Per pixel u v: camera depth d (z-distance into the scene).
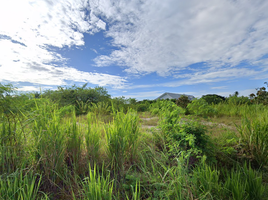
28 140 2.63
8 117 2.59
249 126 3.85
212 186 2.35
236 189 2.20
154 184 2.35
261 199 2.22
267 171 3.15
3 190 1.94
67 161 2.94
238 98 15.74
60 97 12.69
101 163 3.02
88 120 3.32
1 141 2.42
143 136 4.29
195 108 9.09
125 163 3.15
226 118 8.49
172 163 3.15
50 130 2.65
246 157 3.48
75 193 2.29
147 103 16.38
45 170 2.41
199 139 3.56
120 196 2.35
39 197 2.18
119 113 3.78
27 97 3.19
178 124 3.83
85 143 3.15
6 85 2.66
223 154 3.52
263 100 12.04
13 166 2.34
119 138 3.05
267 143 3.38
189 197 2.20
